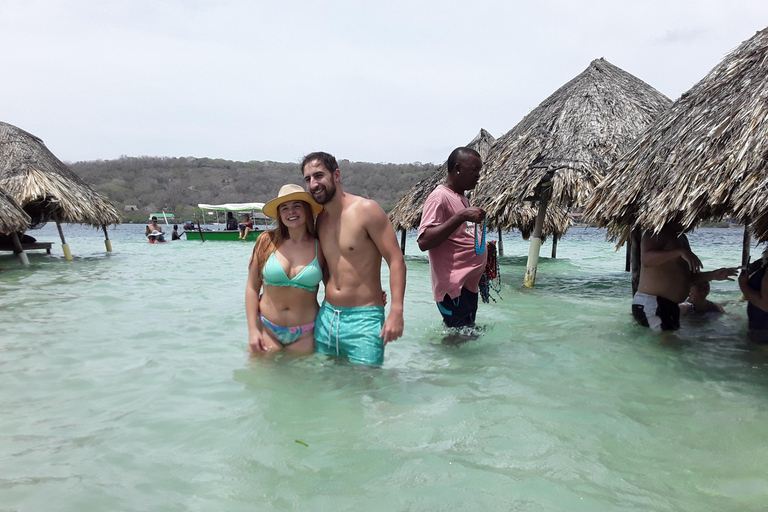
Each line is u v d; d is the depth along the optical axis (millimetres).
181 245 23875
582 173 7555
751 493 2102
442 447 2504
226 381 3432
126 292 7734
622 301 7082
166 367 3738
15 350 4211
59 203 13750
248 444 2512
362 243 3816
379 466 2309
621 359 4070
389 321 3812
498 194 8414
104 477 2193
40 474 2209
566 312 6191
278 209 3910
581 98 8719
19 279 9539
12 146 14438
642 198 4863
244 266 12680
